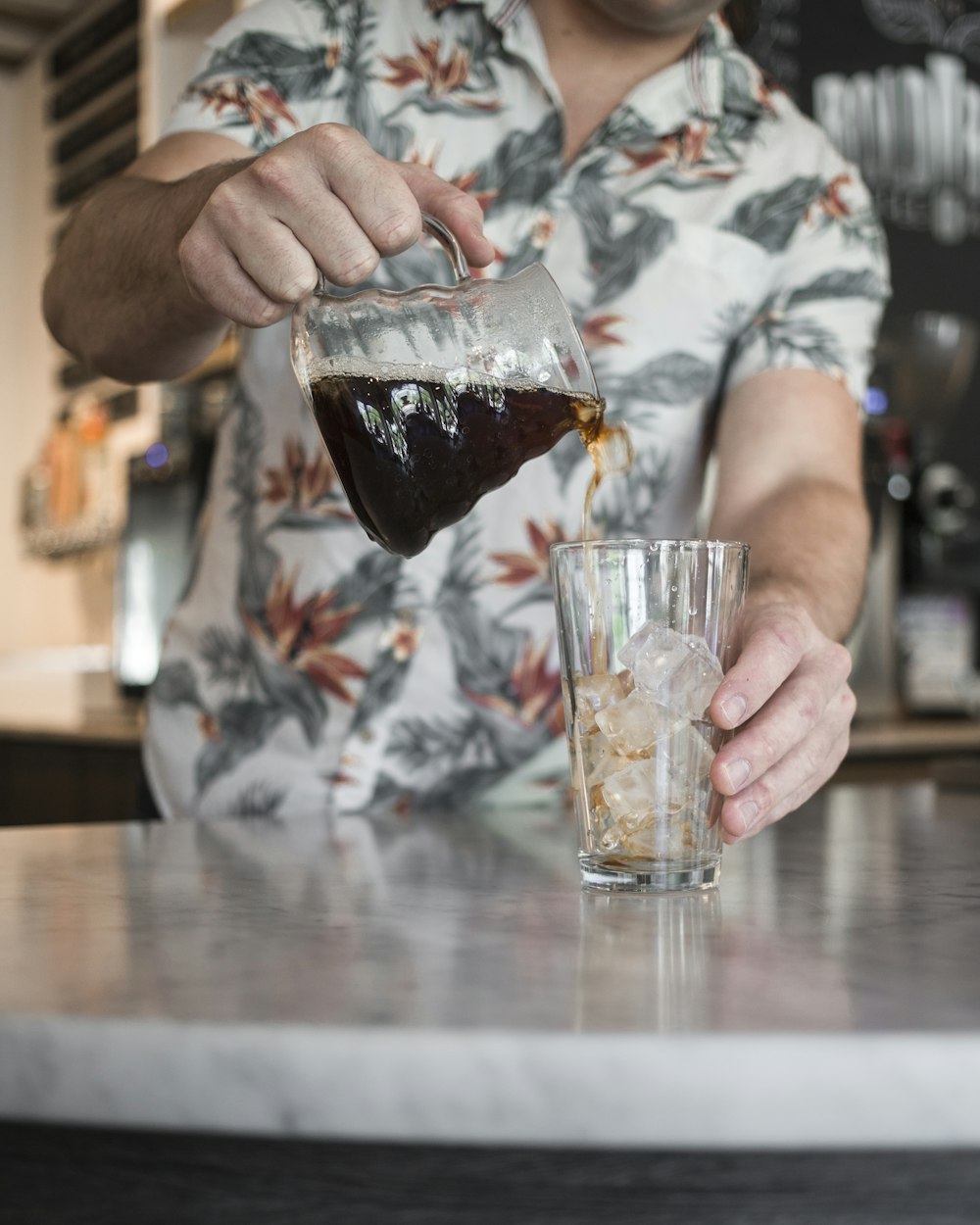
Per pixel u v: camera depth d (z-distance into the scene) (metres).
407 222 0.79
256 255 0.81
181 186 1.00
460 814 1.22
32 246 4.56
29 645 4.83
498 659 1.33
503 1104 0.45
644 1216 0.47
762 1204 0.47
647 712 0.77
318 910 0.72
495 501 1.31
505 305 0.84
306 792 1.30
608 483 1.33
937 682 3.03
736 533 1.25
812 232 1.39
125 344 1.13
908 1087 0.45
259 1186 0.48
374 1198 0.47
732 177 1.37
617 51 1.35
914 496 3.08
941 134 3.83
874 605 2.91
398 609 1.29
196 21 2.93
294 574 1.30
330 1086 0.46
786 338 1.35
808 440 1.30
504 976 0.56
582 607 0.77
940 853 0.98
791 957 0.61
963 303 3.86
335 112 1.33
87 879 0.82
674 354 1.35
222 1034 0.46
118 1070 0.47
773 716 0.80
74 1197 0.49
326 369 0.84
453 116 1.34
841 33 3.71
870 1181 0.47
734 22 1.49
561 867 0.88
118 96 3.94
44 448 4.43
